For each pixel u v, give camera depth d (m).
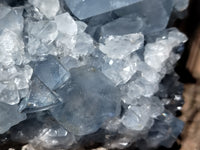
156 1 0.20
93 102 0.19
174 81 0.22
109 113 0.19
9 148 0.20
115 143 0.21
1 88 0.18
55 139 0.20
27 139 0.20
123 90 0.20
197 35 0.26
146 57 0.20
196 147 0.22
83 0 0.19
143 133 0.21
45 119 0.20
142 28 0.20
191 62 0.25
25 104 0.19
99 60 0.20
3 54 0.18
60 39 0.19
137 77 0.20
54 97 0.19
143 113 0.20
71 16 0.20
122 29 0.20
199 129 0.22
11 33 0.18
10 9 0.19
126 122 0.20
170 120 0.21
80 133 0.19
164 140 0.21
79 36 0.19
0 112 0.18
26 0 0.19
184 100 0.23
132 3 0.19
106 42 0.20
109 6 0.19
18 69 0.19
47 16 0.19
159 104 0.21
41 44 0.19
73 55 0.20
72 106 0.19
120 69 0.20
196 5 0.26
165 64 0.22
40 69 0.19
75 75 0.19
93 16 0.20
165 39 0.21
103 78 0.19
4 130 0.19
